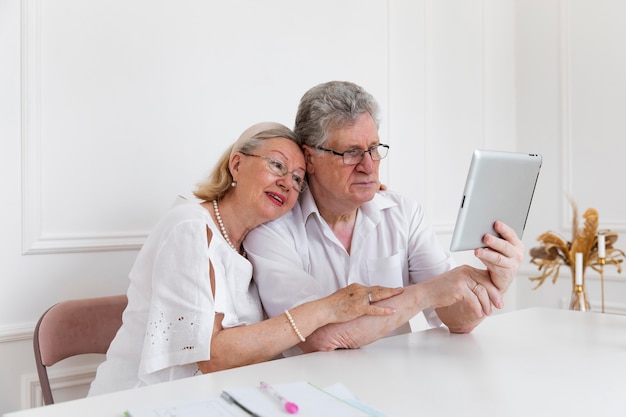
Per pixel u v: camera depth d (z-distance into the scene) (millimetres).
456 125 4000
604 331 1652
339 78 3266
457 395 1056
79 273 2324
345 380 1154
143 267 1528
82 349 1808
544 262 3074
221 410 917
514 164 1379
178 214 1512
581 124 3988
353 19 3342
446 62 3930
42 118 2227
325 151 1723
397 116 3604
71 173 2299
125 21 2443
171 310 1405
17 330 2154
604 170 3871
